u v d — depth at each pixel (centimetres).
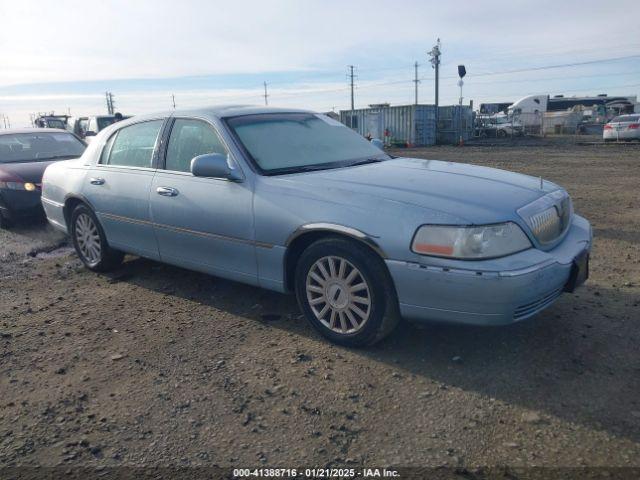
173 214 460
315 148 461
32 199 807
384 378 343
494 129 3994
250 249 414
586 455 265
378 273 353
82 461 275
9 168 820
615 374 337
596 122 4350
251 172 415
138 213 493
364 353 376
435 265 330
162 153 484
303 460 270
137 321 447
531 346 375
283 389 334
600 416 295
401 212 344
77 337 420
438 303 335
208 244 442
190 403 323
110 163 538
